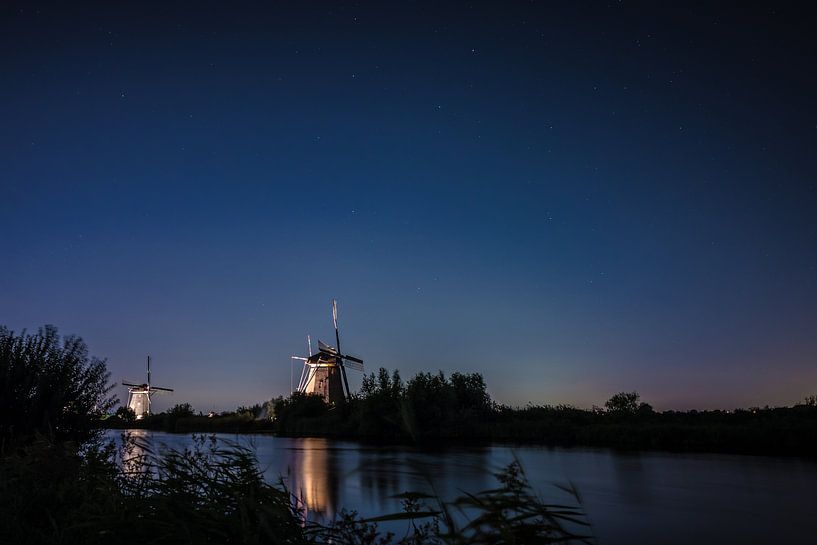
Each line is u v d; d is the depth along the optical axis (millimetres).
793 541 12602
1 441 11906
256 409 85375
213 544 3184
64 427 13312
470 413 52469
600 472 23812
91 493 5516
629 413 52125
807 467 24594
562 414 54469
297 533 3799
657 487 19719
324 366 75062
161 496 3955
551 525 2570
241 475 4336
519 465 2803
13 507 5445
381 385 54250
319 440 51031
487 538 2473
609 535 13102
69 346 14438
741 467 24969
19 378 13172
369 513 13773
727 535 13125
